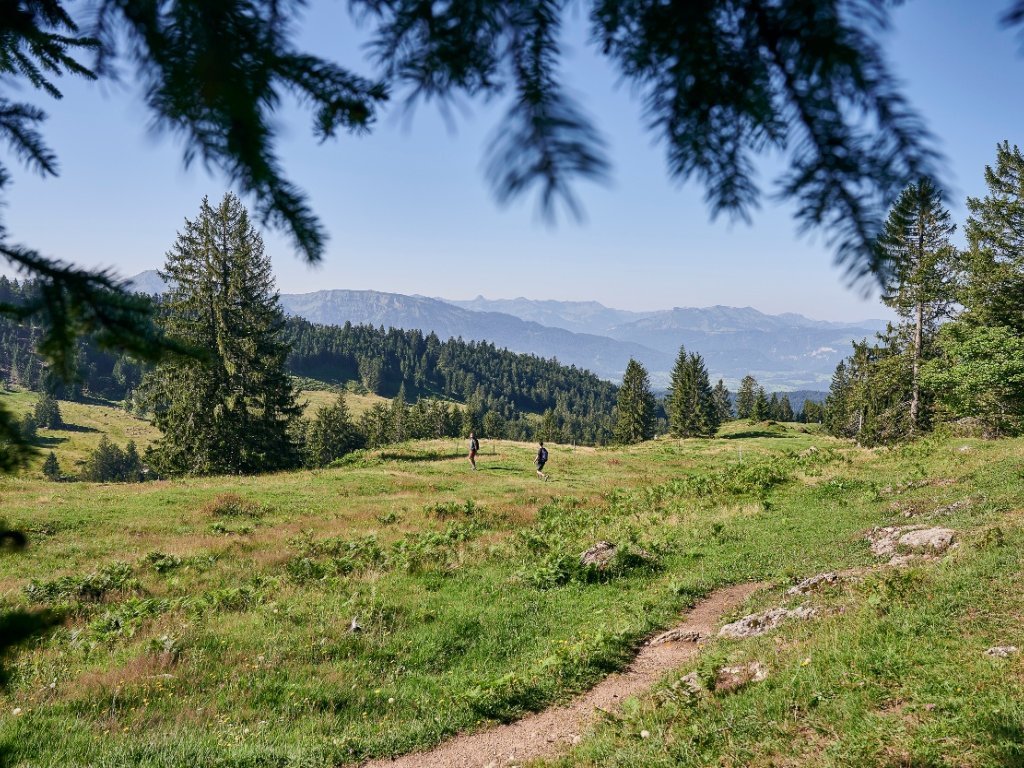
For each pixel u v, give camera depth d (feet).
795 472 103.30
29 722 25.68
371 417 403.13
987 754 15.47
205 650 34.06
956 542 38.88
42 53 5.61
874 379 146.82
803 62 3.49
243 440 141.59
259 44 3.87
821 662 23.75
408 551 58.03
